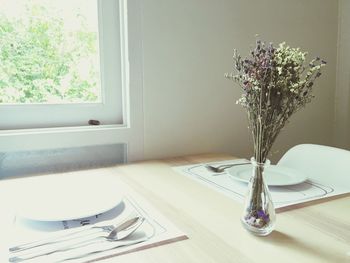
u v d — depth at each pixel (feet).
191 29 4.28
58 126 3.90
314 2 5.34
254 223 1.95
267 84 1.78
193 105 4.42
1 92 3.67
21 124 3.72
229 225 2.10
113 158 4.03
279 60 1.77
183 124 4.38
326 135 5.84
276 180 2.97
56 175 3.39
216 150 4.66
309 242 1.87
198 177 3.24
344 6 5.63
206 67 4.44
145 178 3.23
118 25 4.06
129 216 2.21
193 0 4.25
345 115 5.74
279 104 1.82
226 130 4.70
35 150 3.60
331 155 3.43
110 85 4.12
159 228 2.03
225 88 4.61
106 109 4.14
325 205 2.44
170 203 2.50
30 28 3.71
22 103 3.73
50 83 3.88
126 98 4.08
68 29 3.89
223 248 1.80
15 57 3.68
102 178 3.22
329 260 1.67
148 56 4.05
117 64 4.13
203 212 2.32
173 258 1.69
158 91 4.16
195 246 1.82
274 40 4.97
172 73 4.22
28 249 1.79
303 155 3.73
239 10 4.60
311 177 3.37
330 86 5.76
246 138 4.87
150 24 4.01
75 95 4.02
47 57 3.83
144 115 4.11
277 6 4.94
